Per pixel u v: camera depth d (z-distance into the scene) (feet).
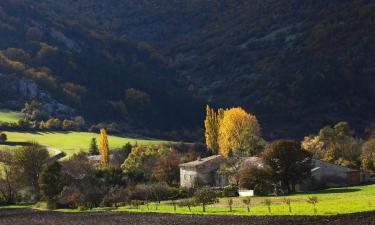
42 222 294.25
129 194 406.82
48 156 549.95
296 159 386.11
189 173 490.08
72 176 473.26
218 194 399.85
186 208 315.58
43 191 426.51
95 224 264.52
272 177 390.21
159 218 271.28
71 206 401.70
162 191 416.26
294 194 368.89
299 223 211.00
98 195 408.05
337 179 415.23
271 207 277.64
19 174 491.31
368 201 264.93
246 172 401.29
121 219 279.49
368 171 483.92
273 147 390.83
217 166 489.67
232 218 246.27
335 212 234.99
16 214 359.46
